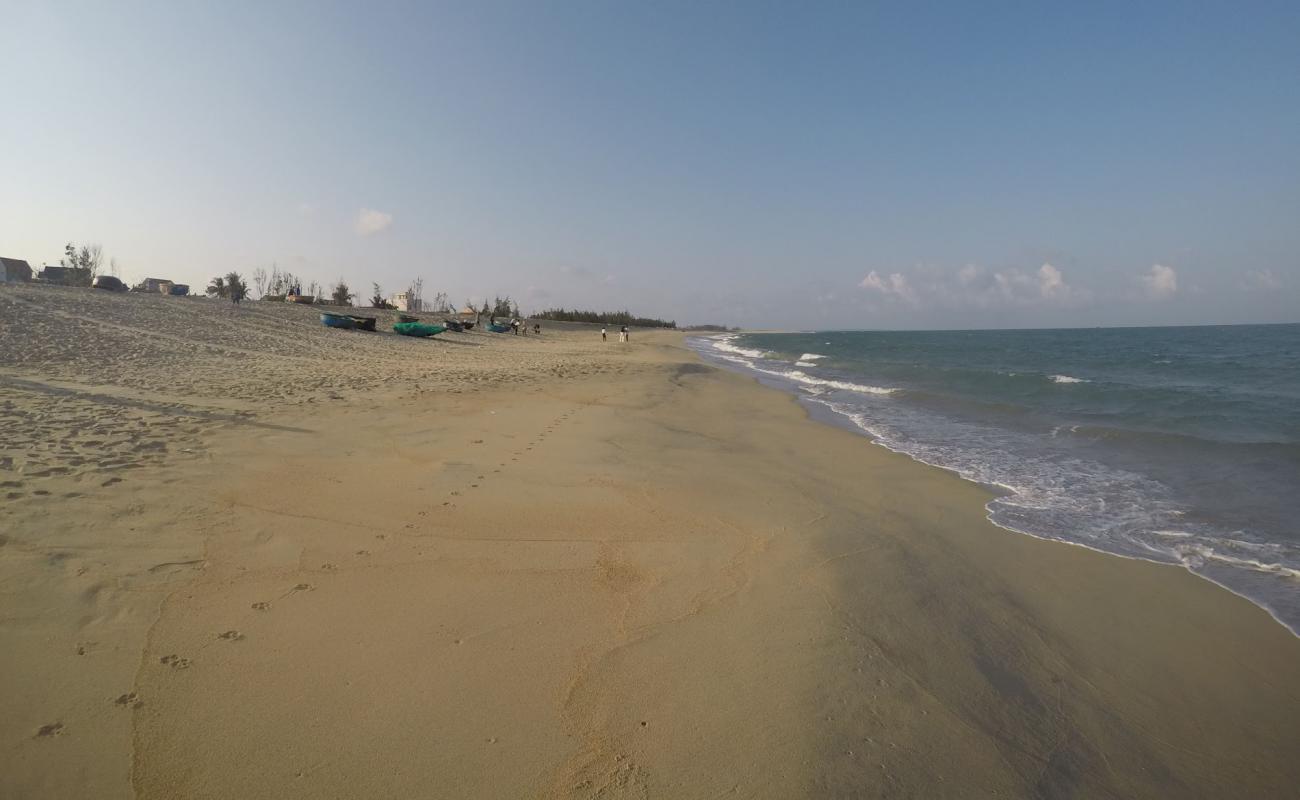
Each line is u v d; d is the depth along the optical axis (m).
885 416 15.66
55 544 4.84
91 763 2.89
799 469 9.80
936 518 7.64
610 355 34.94
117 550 4.90
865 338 98.38
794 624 4.69
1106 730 3.88
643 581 5.23
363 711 3.39
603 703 3.61
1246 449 11.04
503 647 4.11
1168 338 74.94
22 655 3.58
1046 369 28.95
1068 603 5.52
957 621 5.03
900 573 5.84
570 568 5.37
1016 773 3.39
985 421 14.87
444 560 5.34
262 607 4.36
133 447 7.53
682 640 4.35
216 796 2.78
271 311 38.84
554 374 20.67
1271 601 5.59
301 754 3.06
